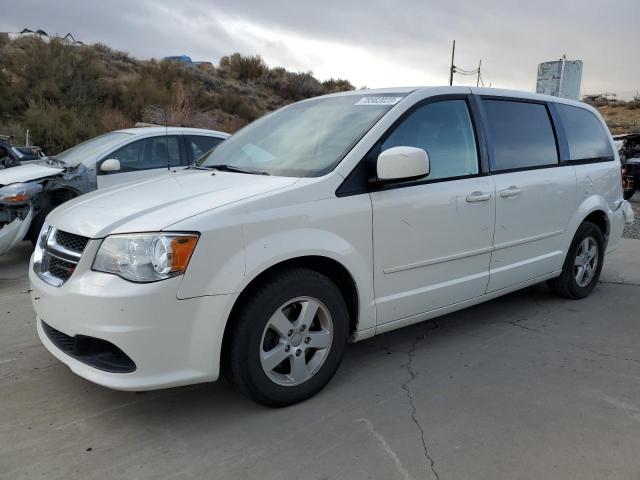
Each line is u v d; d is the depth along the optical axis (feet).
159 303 8.74
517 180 13.97
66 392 10.96
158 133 25.30
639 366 12.44
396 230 11.36
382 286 11.39
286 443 9.30
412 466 8.68
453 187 12.39
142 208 9.73
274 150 12.47
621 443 9.34
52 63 69.82
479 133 13.33
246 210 9.50
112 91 74.33
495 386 11.39
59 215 10.66
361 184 10.94
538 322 15.21
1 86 64.39
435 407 10.51
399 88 12.94
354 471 8.55
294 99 115.55
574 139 16.44
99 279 8.93
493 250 13.55
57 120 61.00
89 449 9.10
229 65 122.01
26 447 9.12
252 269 9.37
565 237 15.89
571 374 11.98
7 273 20.12
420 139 12.12
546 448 9.18
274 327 9.95
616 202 18.01
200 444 9.27
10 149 30.89
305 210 10.09
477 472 8.55
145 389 8.91
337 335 10.80
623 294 17.99
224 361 9.84
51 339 10.32
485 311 16.14
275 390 10.11
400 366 12.31
